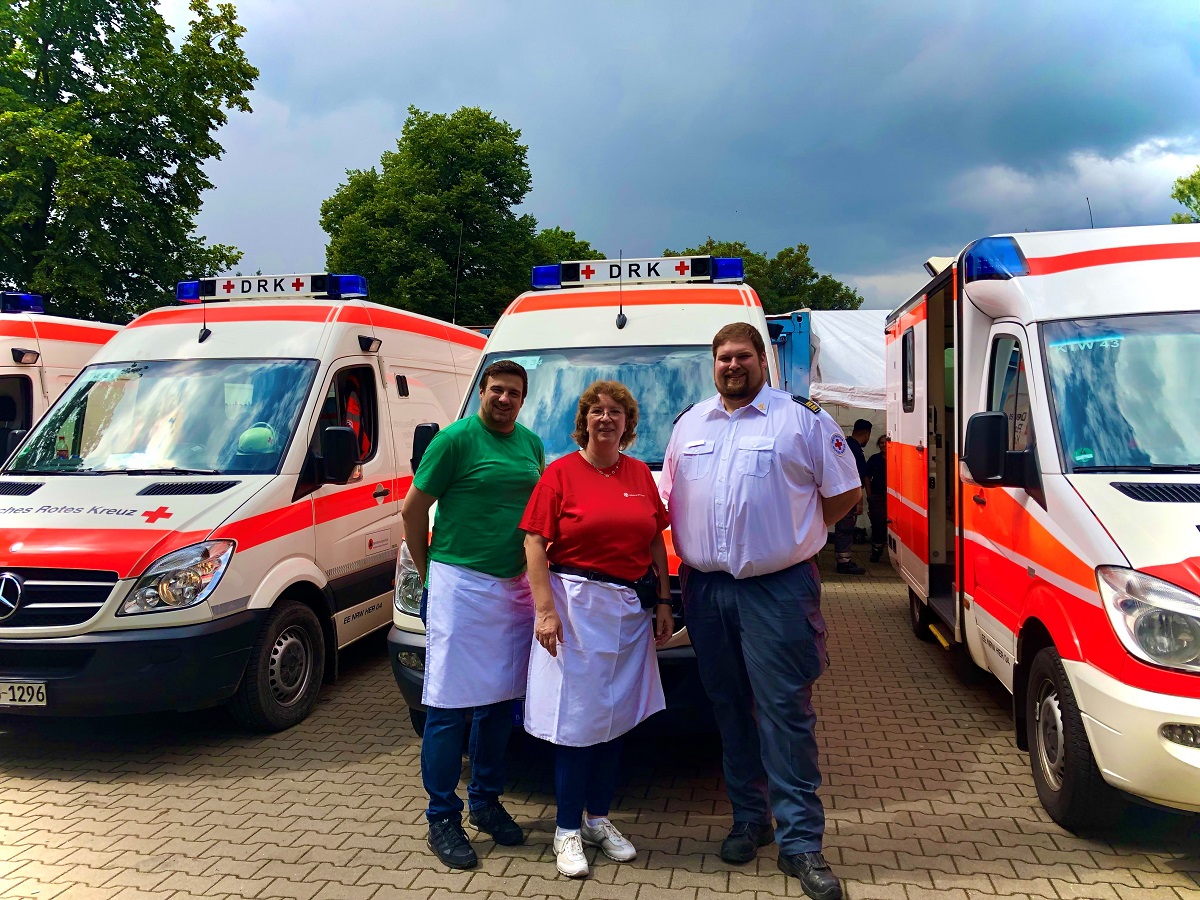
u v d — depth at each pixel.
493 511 3.70
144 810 4.30
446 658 3.65
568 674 3.50
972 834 3.87
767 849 3.80
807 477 3.53
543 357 5.55
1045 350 4.27
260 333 6.39
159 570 4.81
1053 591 3.83
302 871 3.65
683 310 5.68
